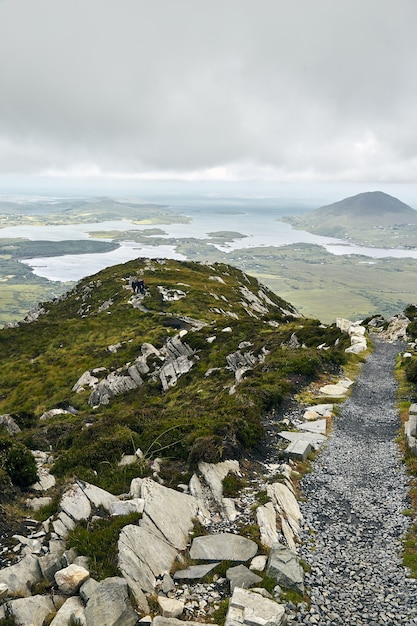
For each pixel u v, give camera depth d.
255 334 59.66
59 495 15.69
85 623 9.77
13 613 9.91
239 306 98.75
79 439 25.48
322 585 12.63
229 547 13.52
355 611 11.59
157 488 15.91
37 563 11.73
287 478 19.03
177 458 19.77
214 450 19.20
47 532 13.35
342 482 19.89
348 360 45.06
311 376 37.28
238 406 26.31
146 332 72.25
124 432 22.75
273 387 30.88
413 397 33.09
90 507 14.78
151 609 10.96
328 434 25.31
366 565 13.76
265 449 22.45
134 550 12.55
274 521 15.45
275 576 12.22
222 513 15.84
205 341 60.41
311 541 15.09
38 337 78.00
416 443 22.75
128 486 16.78
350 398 32.66
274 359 40.56
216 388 43.41
